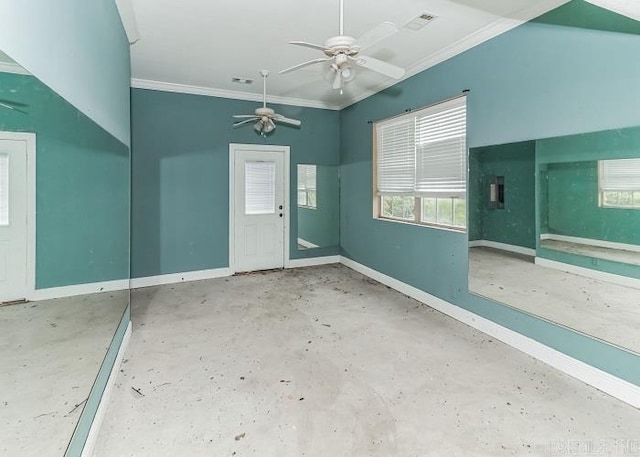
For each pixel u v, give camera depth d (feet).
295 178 18.58
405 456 5.75
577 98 7.81
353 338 10.19
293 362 8.82
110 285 9.16
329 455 5.79
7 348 7.12
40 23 4.37
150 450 5.89
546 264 8.75
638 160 6.94
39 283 7.48
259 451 5.88
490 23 9.51
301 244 19.01
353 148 17.99
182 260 16.28
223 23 9.71
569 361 8.16
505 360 8.86
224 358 9.02
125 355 9.15
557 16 8.14
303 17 9.37
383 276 15.76
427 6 8.71
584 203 7.97
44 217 7.53
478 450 5.86
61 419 5.71
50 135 7.38
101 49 7.13
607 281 7.55
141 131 15.19
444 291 12.09
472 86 10.60
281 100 17.69
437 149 12.39
